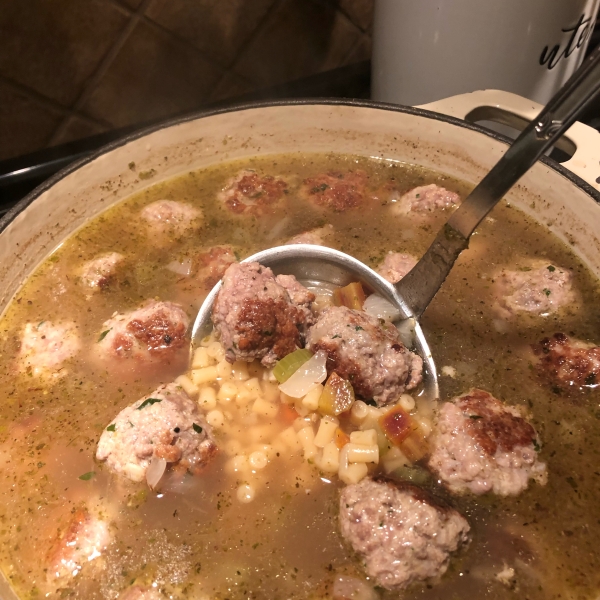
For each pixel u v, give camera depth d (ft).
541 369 0.85
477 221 0.75
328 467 0.76
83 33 1.10
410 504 0.70
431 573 0.69
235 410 0.82
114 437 0.75
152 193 1.10
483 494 0.74
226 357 0.82
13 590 0.68
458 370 0.86
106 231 1.04
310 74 1.38
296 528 0.73
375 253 1.00
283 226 1.05
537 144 0.67
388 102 1.17
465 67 1.13
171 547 0.71
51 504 0.74
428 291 0.84
